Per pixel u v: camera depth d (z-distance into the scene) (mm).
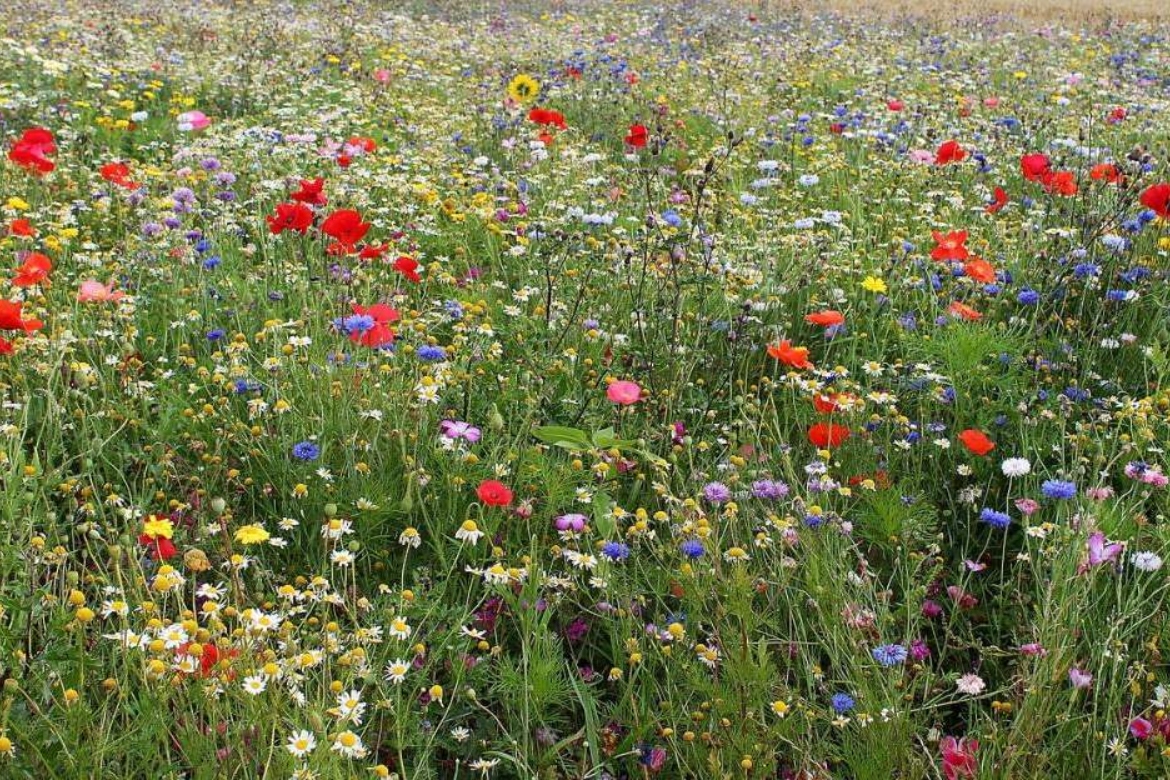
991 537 3514
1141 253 5270
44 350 3846
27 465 3201
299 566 3172
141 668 2371
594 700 2656
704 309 4688
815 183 6848
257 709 2301
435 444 3547
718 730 2523
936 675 2916
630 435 3795
